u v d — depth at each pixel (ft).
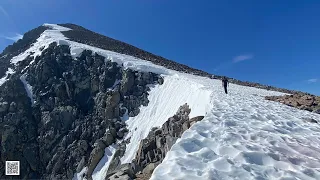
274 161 20.22
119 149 83.51
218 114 35.19
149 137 67.62
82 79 119.75
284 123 35.27
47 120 102.53
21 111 104.83
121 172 40.40
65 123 102.53
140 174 43.70
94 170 83.15
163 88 106.73
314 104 66.13
